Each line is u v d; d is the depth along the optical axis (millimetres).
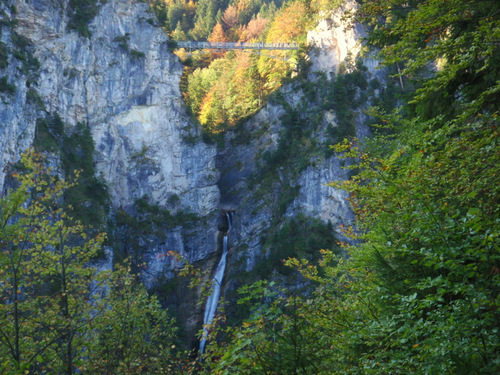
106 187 72000
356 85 93938
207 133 99688
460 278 6914
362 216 12312
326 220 81250
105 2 79625
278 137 98750
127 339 16156
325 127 90250
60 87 68562
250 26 150750
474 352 5570
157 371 14969
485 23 8094
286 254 76688
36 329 14727
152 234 80062
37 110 62719
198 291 78750
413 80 13562
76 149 68688
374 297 9234
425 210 7539
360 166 11250
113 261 65250
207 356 7684
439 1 8484
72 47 71125
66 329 14117
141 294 16844
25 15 61719
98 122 76125
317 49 102062
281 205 86438
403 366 6527
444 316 6227
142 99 83812
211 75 132375
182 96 99375
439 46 8922
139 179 82500
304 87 99938
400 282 8414
